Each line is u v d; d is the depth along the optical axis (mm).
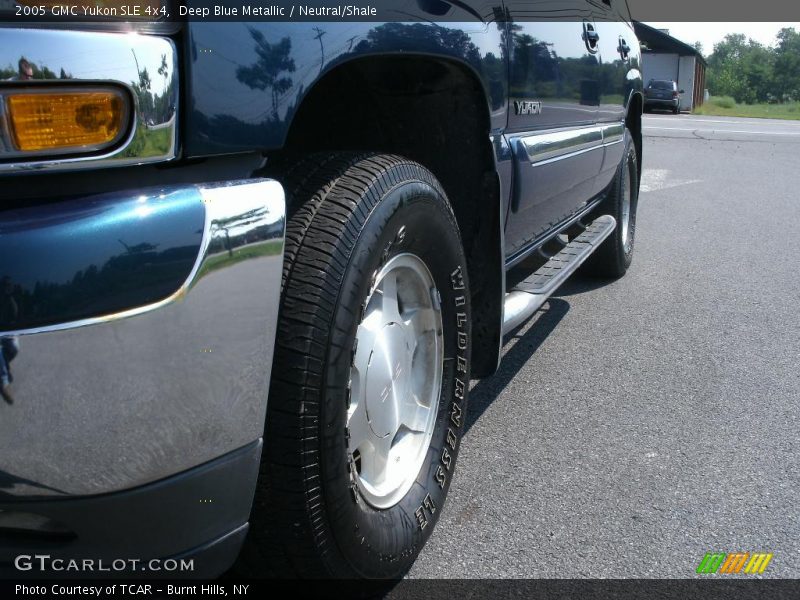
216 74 1550
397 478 2252
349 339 1826
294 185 1935
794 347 4305
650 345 4316
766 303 5129
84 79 1387
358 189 1919
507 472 2930
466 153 2646
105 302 1379
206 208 1491
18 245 1338
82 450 1410
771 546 2504
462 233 2746
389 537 2086
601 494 2787
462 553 2436
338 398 1807
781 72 97250
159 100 1468
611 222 4957
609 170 4762
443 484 2402
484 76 2525
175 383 1475
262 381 1639
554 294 5312
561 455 3064
